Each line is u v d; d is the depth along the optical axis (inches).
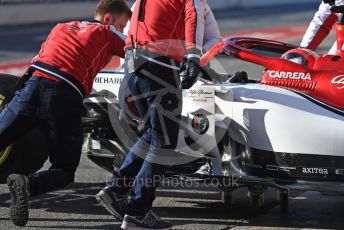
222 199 807.1
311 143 692.1
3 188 847.1
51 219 741.9
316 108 697.0
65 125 681.6
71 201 807.7
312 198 835.4
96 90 784.3
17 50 2235.5
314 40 865.5
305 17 3538.4
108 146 780.6
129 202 679.1
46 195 829.8
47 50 693.3
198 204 805.2
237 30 2844.5
